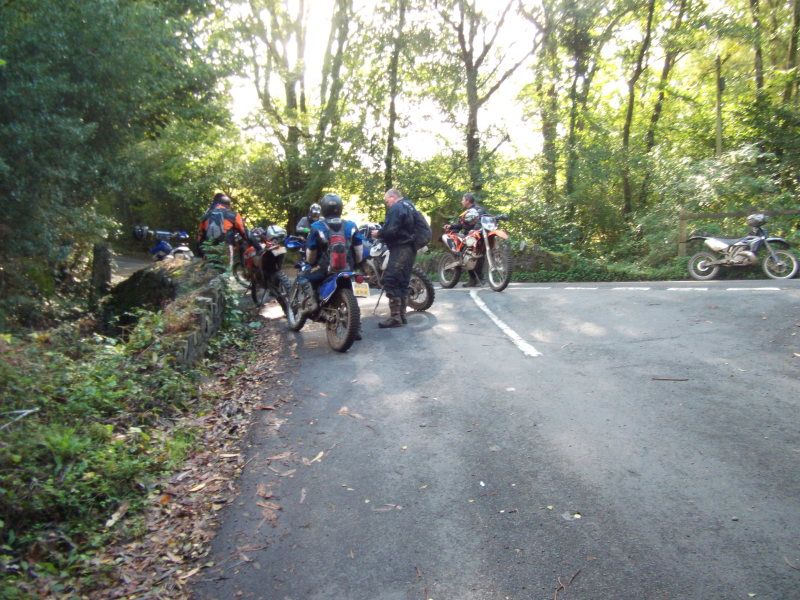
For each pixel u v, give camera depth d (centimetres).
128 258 2498
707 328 735
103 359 588
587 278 1559
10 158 734
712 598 294
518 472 418
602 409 513
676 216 1636
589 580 311
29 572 329
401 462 443
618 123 2475
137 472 433
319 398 584
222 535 369
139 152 1127
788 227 1488
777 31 2298
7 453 385
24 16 768
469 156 2148
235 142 2456
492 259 1125
